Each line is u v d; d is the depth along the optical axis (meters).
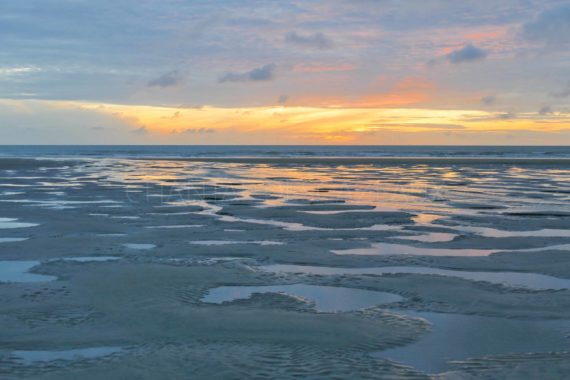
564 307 10.83
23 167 63.88
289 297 11.52
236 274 13.36
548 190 36.75
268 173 55.06
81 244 17.25
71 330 9.41
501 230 20.45
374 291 12.05
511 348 8.66
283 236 18.98
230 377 7.40
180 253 15.97
